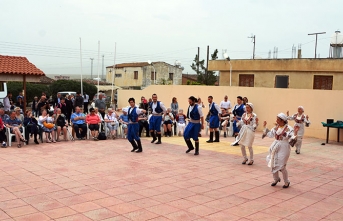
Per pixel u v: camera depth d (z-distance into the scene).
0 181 7.13
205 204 5.95
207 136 14.50
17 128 11.03
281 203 6.08
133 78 45.72
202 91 18.98
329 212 5.68
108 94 42.38
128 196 6.29
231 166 8.83
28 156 9.63
